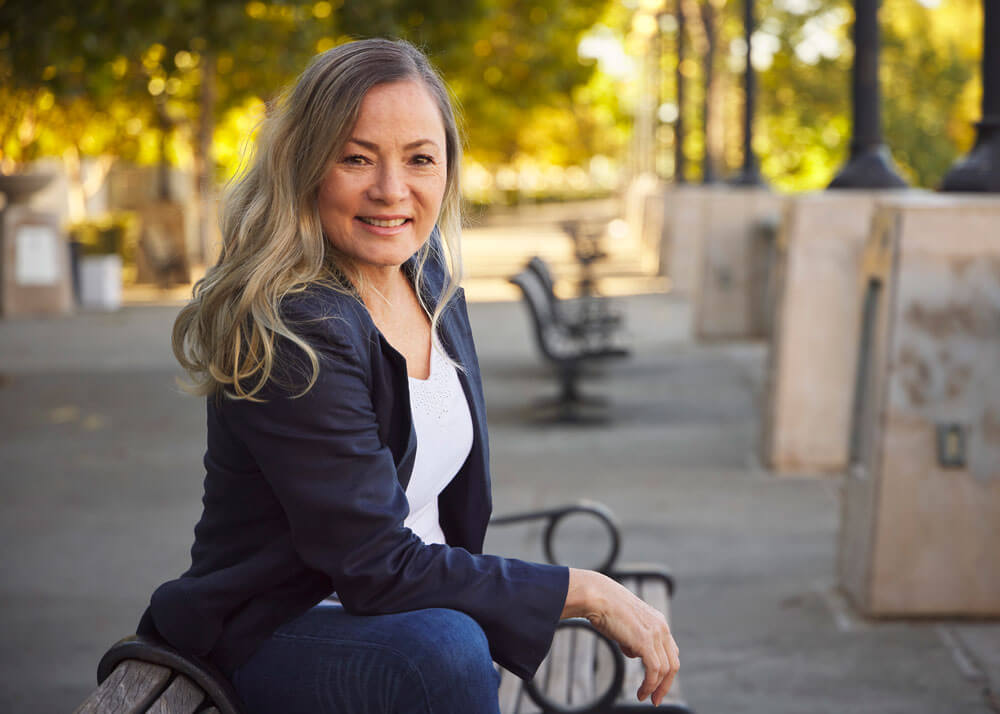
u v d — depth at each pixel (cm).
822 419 768
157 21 1216
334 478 181
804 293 763
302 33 1294
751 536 625
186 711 188
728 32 2538
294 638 192
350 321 189
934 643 468
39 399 1091
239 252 192
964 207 482
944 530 488
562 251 3031
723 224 1386
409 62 201
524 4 2384
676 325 1534
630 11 3547
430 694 183
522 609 189
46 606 523
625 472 779
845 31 2455
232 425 186
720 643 473
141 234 2319
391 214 196
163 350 1402
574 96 2906
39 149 2403
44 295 1836
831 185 796
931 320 484
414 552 187
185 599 191
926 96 2367
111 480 774
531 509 684
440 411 209
